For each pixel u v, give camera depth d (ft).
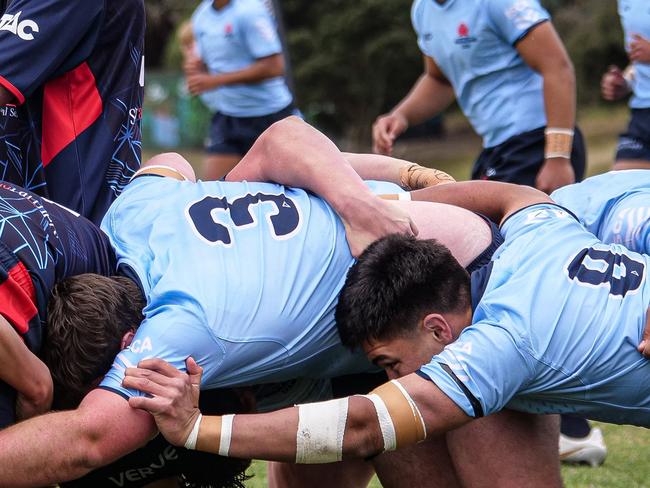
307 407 30.22
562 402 32.55
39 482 28.91
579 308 31.40
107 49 39.88
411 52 181.98
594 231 37.14
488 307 31.55
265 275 31.83
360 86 185.47
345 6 182.91
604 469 50.98
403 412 29.94
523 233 33.81
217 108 90.07
